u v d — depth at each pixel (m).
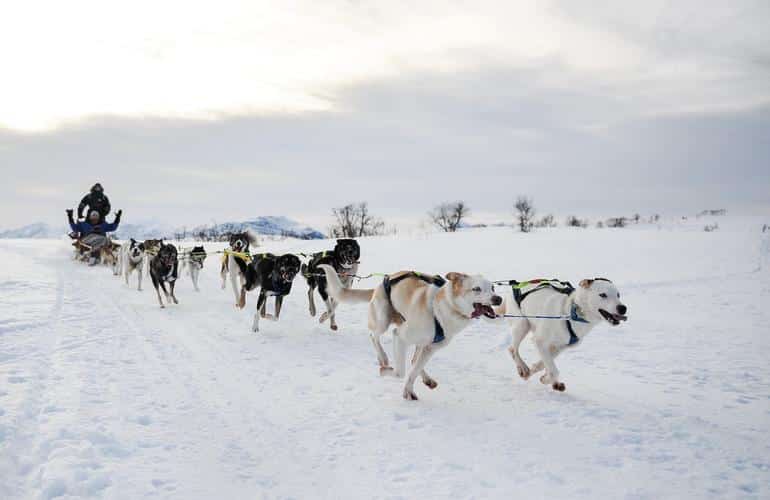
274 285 8.64
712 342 8.02
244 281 10.30
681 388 5.90
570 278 14.68
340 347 7.68
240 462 4.02
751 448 4.29
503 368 6.72
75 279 14.34
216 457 4.07
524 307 6.06
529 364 6.91
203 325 9.07
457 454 4.15
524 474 3.81
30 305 9.72
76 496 3.33
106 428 4.37
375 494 3.56
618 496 3.51
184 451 4.12
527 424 4.77
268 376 6.21
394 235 33.28
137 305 10.94
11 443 3.96
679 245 23.28
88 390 5.29
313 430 4.64
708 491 3.59
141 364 6.46
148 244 13.20
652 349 7.63
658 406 5.29
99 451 3.94
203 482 3.66
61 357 6.45
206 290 13.38
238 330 8.73
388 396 5.55
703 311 10.48
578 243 25.20
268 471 3.89
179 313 10.16
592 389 5.86
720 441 4.42
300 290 13.34
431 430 4.63
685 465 3.97
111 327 8.48
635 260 18.88
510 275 15.28
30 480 3.49
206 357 6.99
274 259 8.74
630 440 4.41
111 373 5.96
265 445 4.33
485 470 3.88
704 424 4.80
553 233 31.78
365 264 17.81
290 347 7.63
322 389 5.76
